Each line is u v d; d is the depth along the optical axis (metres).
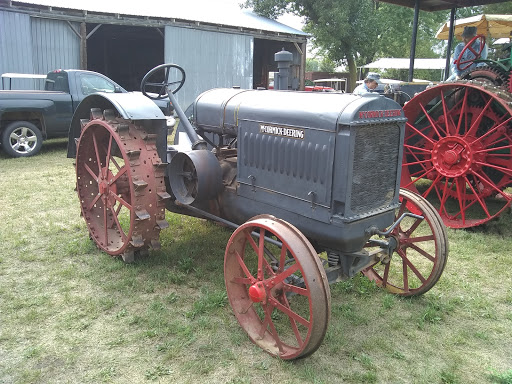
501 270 3.93
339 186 2.58
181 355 2.60
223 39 14.88
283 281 2.63
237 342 2.71
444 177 5.23
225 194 3.42
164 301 3.19
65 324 2.86
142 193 3.38
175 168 3.57
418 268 3.93
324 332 2.38
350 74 27.59
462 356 2.69
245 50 15.56
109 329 2.84
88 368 2.47
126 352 2.61
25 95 8.23
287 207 2.91
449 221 5.12
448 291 3.53
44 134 8.58
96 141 3.93
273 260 3.01
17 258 3.81
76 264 3.72
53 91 8.70
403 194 3.39
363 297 3.35
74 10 11.61
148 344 2.70
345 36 25.73
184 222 4.79
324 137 2.61
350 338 2.84
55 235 4.34
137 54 22.27
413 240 3.32
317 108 2.68
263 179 3.07
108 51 22.09
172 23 13.52
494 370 2.54
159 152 3.71
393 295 3.39
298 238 2.46
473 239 4.68
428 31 32.91
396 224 2.91
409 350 2.74
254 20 17.81
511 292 3.53
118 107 3.47
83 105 4.08
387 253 3.17
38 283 3.37
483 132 5.36
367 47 26.77
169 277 3.47
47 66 11.55
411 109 5.55
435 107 5.47
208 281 3.50
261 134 3.04
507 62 5.32
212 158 3.42
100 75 9.25
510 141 4.84
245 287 2.96
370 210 2.74
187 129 3.76
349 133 2.50
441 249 3.15
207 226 4.68
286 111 2.85
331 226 2.66
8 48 10.77
